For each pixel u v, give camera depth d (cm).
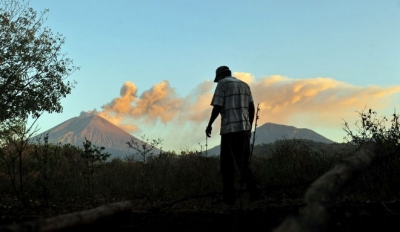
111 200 575
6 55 1673
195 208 442
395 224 243
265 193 554
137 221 294
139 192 631
